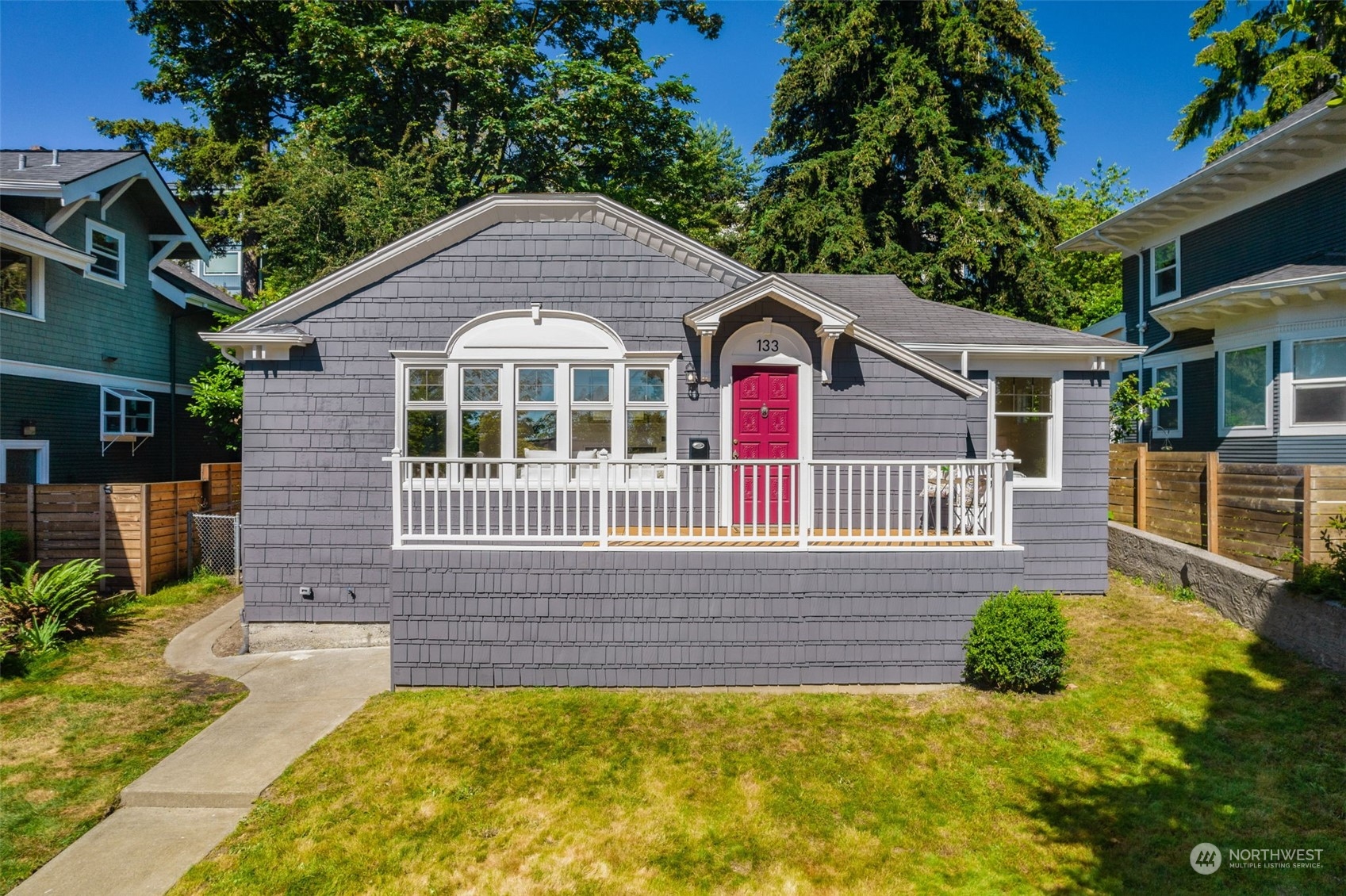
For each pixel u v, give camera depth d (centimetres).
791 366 895
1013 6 1966
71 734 646
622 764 585
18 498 1066
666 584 722
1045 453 996
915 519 846
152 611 1012
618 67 2094
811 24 2169
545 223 881
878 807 529
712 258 875
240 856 480
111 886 453
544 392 886
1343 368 986
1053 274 2194
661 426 892
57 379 1293
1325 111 957
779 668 725
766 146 2302
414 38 1739
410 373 880
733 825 511
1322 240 1087
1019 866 466
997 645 692
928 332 1001
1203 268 1347
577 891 449
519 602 725
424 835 502
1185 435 1336
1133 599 927
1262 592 762
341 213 1700
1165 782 543
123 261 1470
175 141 2555
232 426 1559
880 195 2144
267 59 2103
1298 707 620
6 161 1373
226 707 704
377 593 873
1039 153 2177
